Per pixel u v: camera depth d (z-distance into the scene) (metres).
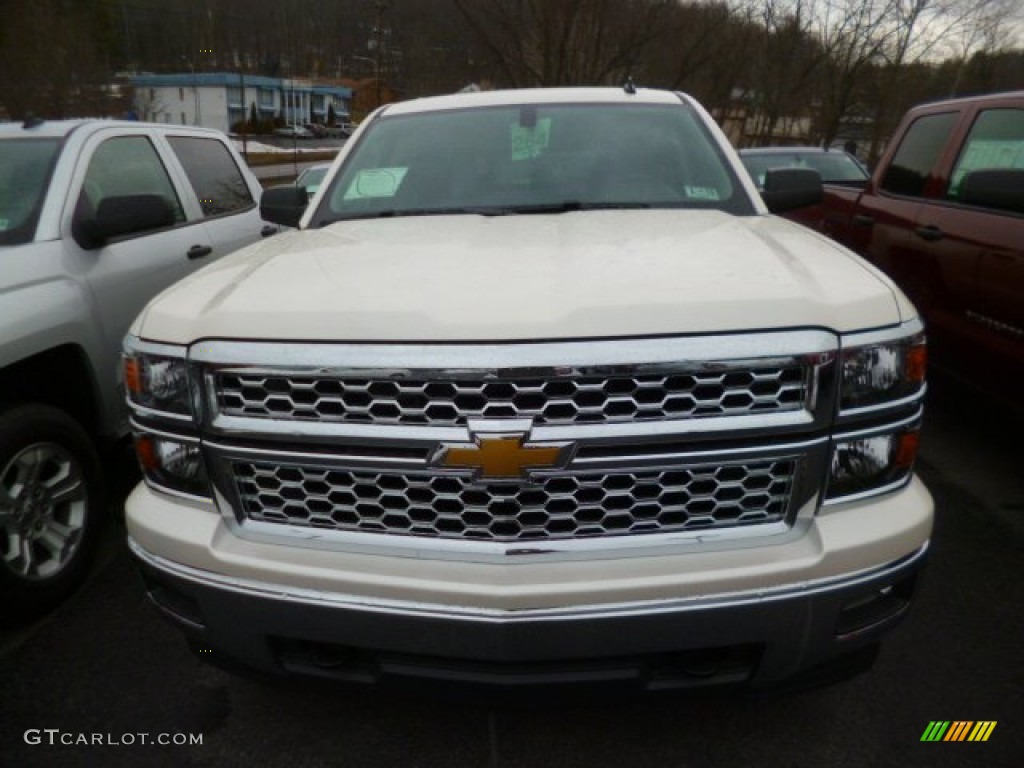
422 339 1.61
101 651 2.64
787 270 1.85
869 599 1.76
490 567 1.65
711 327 1.59
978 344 3.83
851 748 2.14
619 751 2.13
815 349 1.60
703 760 2.10
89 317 3.26
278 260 2.17
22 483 2.79
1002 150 3.95
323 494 1.74
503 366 1.56
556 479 1.63
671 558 1.64
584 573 1.63
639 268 1.87
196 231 4.41
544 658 1.65
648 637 1.63
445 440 1.61
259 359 1.68
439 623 1.64
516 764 2.10
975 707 2.30
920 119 4.95
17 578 2.72
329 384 1.65
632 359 1.56
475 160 3.06
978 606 2.80
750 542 1.66
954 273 4.01
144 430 1.88
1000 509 3.54
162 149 4.44
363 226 2.66
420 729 2.23
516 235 2.33
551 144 3.10
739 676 1.72
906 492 1.80
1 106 29.05
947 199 4.26
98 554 3.27
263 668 1.84
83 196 3.57
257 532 1.78
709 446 1.62
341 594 1.69
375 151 3.20
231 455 1.75
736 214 2.77
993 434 4.43
